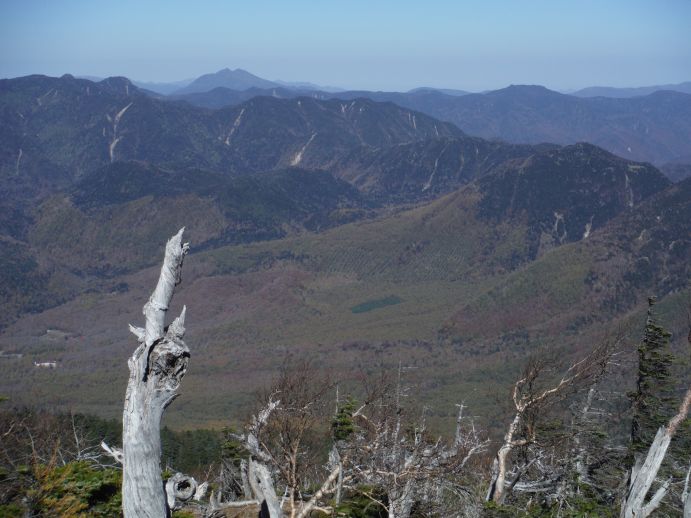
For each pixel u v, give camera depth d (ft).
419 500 60.34
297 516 54.60
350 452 59.62
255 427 55.88
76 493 46.85
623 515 48.55
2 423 62.75
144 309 35.60
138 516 35.06
